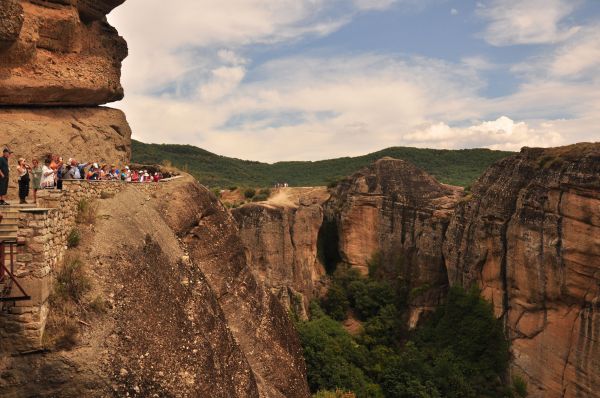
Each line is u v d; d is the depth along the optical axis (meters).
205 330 17.64
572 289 32.94
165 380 13.67
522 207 37.69
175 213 23.97
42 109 24.58
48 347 11.90
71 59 24.92
